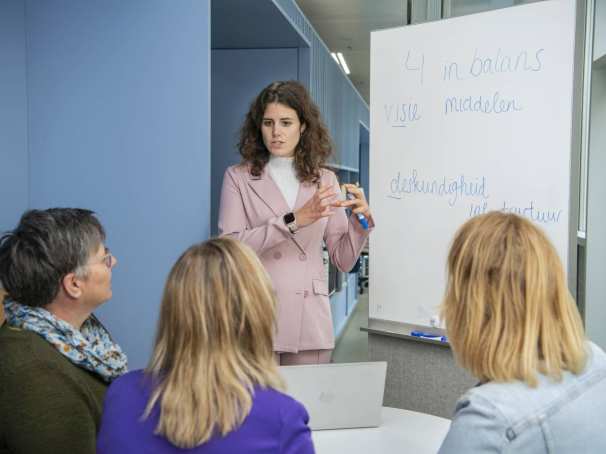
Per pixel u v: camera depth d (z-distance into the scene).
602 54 2.92
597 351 1.07
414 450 1.56
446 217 2.40
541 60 2.15
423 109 2.45
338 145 6.36
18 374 1.30
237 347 1.02
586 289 3.11
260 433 0.99
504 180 2.25
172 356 1.02
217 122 4.43
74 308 1.45
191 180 2.40
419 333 2.50
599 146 3.02
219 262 1.02
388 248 2.58
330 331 2.29
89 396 1.39
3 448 1.32
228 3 3.23
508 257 0.99
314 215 2.06
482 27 2.28
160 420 0.98
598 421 0.95
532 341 0.96
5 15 2.36
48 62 2.44
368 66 8.95
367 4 5.88
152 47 2.39
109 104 2.43
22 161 2.44
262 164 2.28
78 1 2.42
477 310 0.99
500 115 2.25
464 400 0.98
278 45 4.31
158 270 2.44
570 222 2.11
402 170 2.52
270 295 1.06
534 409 0.93
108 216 2.45
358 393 1.67
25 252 1.36
